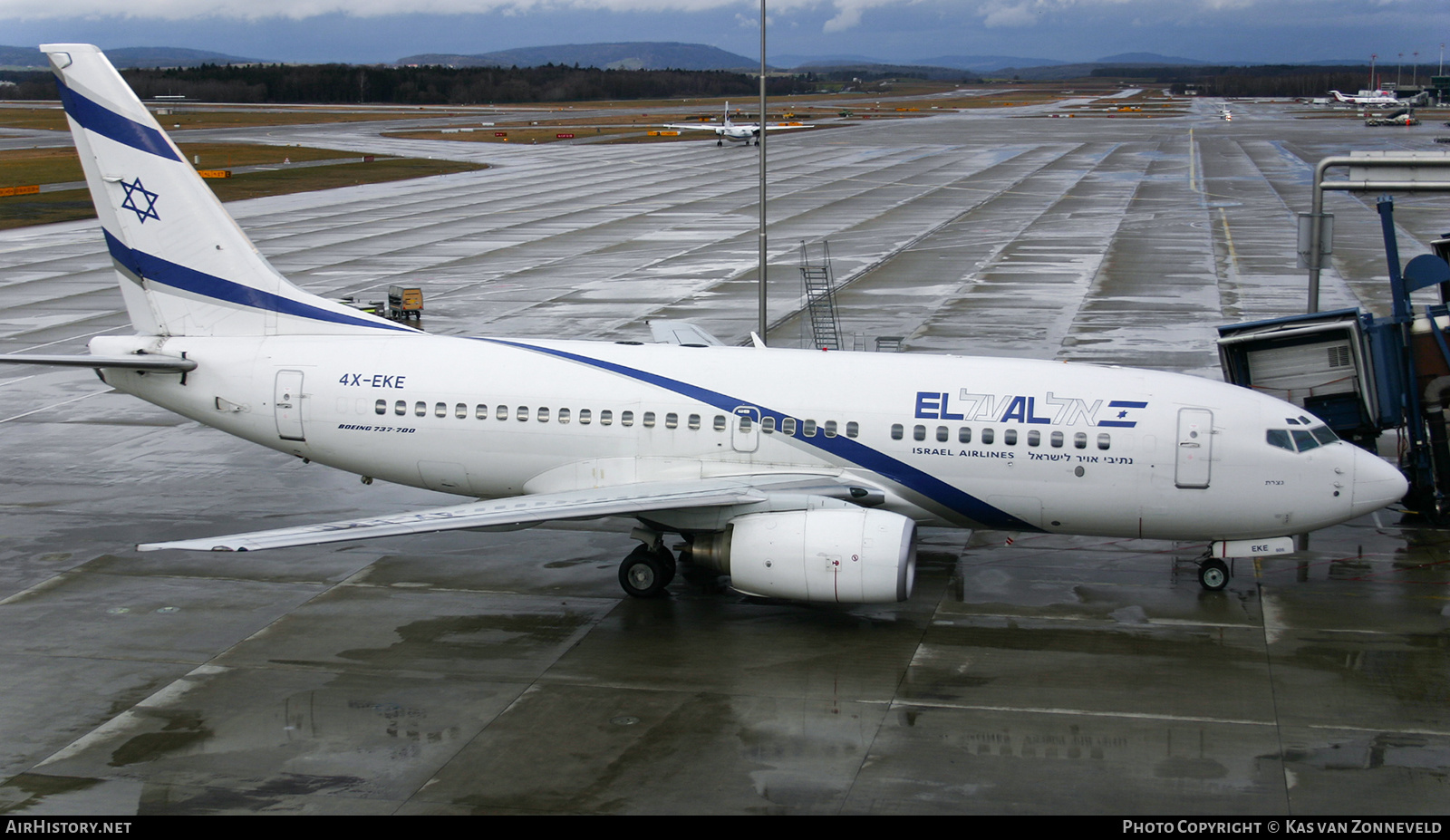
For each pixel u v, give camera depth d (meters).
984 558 27.14
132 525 29.25
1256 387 29.95
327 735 18.64
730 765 17.66
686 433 25.30
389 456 26.95
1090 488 23.92
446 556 27.23
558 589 25.20
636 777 17.30
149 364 27.03
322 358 27.20
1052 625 23.06
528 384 26.19
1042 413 24.02
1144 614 23.58
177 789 16.98
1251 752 17.92
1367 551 27.27
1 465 34.25
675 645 22.22
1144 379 24.47
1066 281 61.91
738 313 54.44
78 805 16.53
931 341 47.50
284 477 33.44
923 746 18.20
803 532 22.45
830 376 25.22
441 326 51.75
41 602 24.27
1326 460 23.28
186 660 21.50
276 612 23.84
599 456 25.77
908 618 23.48
